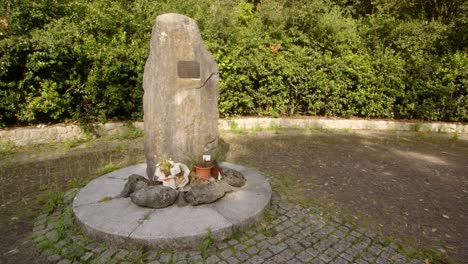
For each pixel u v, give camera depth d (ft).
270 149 21.26
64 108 22.99
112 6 26.96
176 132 12.51
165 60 12.08
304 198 13.44
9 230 10.88
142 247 9.32
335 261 9.25
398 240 10.50
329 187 14.82
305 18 32.30
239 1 36.76
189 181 12.30
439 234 11.01
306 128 28.09
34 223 11.21
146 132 12.82
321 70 28.68
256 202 11.64
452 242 10.54
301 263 9.09
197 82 12.53
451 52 31.50
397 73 28.89
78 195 11.93
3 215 11.90
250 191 12.58
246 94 28.40
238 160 18.60
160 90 12.19
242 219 10.43
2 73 19.70
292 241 10.14
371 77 28.86
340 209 12.56
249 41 28.17
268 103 29.22
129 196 11.73
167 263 8.86
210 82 12.94
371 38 34.30
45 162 17.90
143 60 24.48
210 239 9.58
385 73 29.07
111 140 22.88
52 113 22.80
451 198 14.07
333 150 21.45
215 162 13.03
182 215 10.45
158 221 10.07
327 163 18.49
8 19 20.66
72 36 22.39
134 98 24.85
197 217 10.36
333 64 28.84
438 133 27.76
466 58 28.60
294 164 18.13
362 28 35.27
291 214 11.90
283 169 17.19
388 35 33.96
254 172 14.79
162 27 12.09
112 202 11.34
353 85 29.71
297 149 21.43
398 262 9.32
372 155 20.51
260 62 27.45
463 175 17.11
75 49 22.11
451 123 28.96
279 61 28.17
